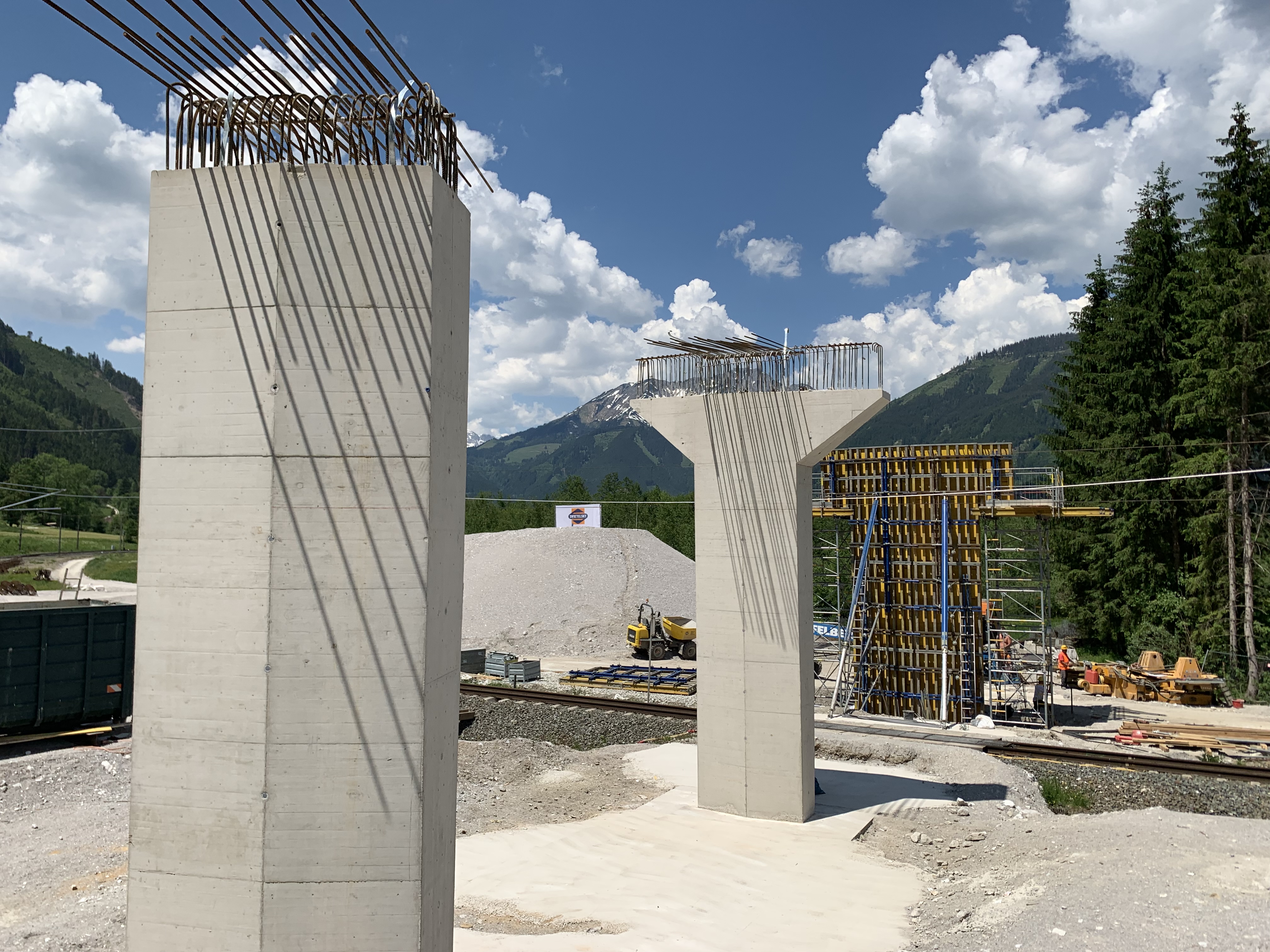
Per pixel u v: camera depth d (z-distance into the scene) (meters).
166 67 6.41
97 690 16.83
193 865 6.50
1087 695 29.38
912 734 21.14
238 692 6.52
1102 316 43.91
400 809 6.47
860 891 10.65
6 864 10.81
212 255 6.77
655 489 95.44
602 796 15.13
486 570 42.84
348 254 6.70
